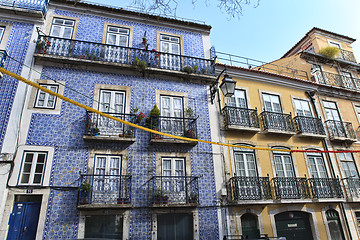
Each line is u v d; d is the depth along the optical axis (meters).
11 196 6.79
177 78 9.75
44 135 7.59
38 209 7.04
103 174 7.72
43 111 7.85
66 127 7.86
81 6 9.82
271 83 11.34
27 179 7.10
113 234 7.27
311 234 9.43
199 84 9.98
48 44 8.54
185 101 9.52
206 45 11.02
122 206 7.24
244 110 10.01
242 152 9.55
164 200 7.78
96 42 9.35
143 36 10.24
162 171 8.30
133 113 8.66
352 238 9.73
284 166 9.98
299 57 13.80
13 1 8.84
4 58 7.98
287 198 9.11
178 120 9.02
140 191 7.80
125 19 10.30
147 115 8.84
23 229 6.79
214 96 9.88
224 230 8.15
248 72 10.86
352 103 12.94
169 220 7.88
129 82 9.10
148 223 7.55
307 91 11.95
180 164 8.57
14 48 8.31
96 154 7.88
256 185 8.95
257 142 9.88
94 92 8.58
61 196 7.12
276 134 10.27
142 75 9.34
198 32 11.20
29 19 8.86
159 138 8.38
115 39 9.85
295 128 10.73
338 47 15.49
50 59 8.44
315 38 15.10
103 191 7.49
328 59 14.09
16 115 7.51
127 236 7.25
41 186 7.05
